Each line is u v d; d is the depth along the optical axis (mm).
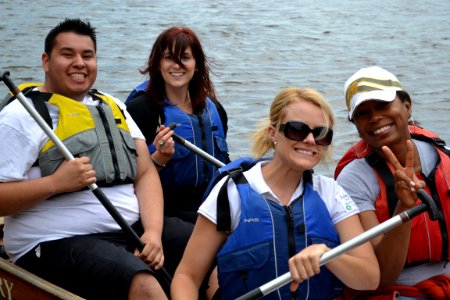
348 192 3578
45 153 3652
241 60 11883
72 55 3822
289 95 3137
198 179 4562
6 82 3547
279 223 3131
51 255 3604
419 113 9266
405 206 3184
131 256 3455
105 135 3838
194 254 3146
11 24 14016
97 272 3445
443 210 3529
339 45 13398
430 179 3572
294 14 16469
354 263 3082
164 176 4508
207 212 3127
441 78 11094
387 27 15328
